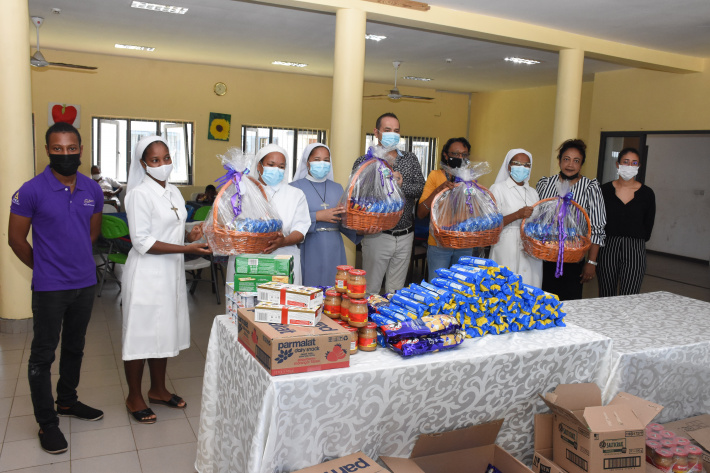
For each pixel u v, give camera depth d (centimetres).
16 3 396
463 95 1358
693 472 210
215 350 230
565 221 345
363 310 194
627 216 400
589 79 994
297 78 1155
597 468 192
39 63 719
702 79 739
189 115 1078
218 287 622
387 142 369
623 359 220
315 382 170
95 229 279
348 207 301
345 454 188
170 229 291
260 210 273
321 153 324
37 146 974
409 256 392
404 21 531
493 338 216
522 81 1098
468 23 554
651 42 652
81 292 267
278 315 184
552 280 388
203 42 828
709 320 272
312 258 322
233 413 207
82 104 996
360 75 505
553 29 608
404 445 202
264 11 623
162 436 286
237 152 275
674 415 248
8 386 337
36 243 254
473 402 203
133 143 1054
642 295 325
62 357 288
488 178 1318
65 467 254
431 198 357
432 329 194
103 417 304
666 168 1030
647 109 819
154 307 289
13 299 430
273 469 174
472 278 215
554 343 213
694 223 986
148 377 360
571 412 194
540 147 1172
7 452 264
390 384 182
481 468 214
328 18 644
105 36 805
